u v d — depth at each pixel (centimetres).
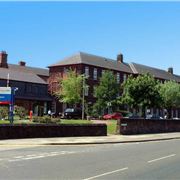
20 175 1359
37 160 1808
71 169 1521
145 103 7025
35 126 3192
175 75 11644
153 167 1614
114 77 7931
